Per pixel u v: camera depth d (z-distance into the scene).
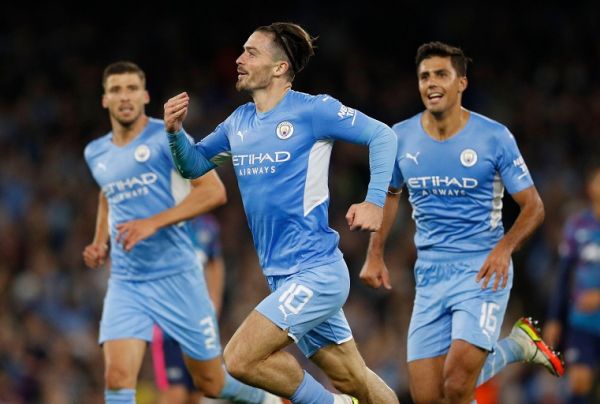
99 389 46.44
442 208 26.58
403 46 74.62
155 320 28.77
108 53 72.50
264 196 23.59
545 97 69.81
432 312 26.70
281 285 23.72
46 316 49.97
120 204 28.98
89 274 51.75
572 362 37.84
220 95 68.81
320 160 23.59
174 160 24.55
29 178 60.00
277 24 23.97
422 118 27.03
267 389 23.75
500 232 26.72
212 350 29.23
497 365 27.95
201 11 75.31
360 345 47.72
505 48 74.25
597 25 75.50
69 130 65.56
